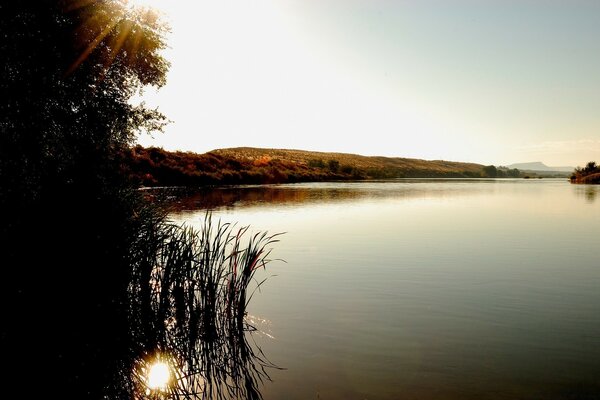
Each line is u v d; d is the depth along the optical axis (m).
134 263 9.26
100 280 8.37
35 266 7.98
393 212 35.06
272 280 14.07
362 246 20.17
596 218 31.84
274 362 7.89
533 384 7.07
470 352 8.40
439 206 40.88
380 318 10.37
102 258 8.68
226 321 9.35
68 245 8.57
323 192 59.09
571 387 6.98
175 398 6.54
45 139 12.22
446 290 12.91
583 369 7.64
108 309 8.20
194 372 7.46
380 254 18.36
